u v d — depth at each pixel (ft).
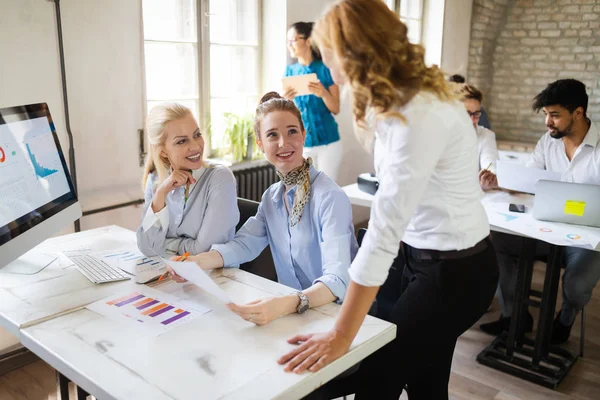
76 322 4.24
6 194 5.03
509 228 7.22
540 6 18.39
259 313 4.14
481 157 10.27
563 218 7.41
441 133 3.85
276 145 5.30
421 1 17.15
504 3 18.97
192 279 4.32
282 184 5.68
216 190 5.99
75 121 8.36
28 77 7.64
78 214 6.31
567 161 9.01
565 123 8.50
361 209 15.39
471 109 9.71
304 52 11.56
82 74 8.32
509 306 9.08
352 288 3.79
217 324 4.19
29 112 5.58
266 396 3.23
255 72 12.46
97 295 4.78
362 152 15.33
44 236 5.52
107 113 8.79
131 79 9.06
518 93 19.43
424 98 3.86
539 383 7.90
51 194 5.82
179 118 5.93
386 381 4.67
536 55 18.81
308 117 12.13
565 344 9.11
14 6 7.33
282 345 3.87
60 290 4.89
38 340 3.94
